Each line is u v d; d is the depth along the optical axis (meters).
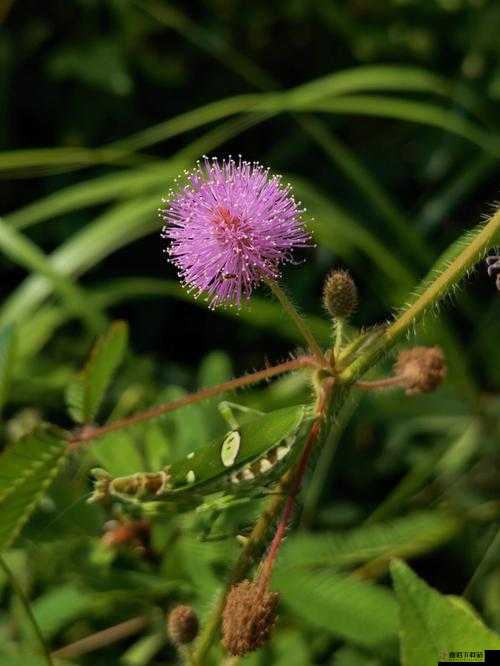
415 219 0.46
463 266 0.23
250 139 0.50
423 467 0.38
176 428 0.30
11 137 0.50
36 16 0.49
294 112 0.45
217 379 0.34
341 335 0.23
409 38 0.48
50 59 0.50
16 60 0.50
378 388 0.23
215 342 0.50
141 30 0.49
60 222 0.49
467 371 0.39
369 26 0.48
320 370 0.22
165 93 0.51
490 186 0.46
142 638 0.33
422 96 0.48
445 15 0.47
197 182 0.24
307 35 0.50
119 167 0.50
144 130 0.51
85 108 0.50
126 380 0.42
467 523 0.37
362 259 0.46
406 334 0.23
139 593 0.29
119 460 0.28
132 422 0.22
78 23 0.49
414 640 0.22
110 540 0.28
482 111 0.45
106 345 0.24
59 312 0.41
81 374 0.24
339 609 0.27
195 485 0.22
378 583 0.33
